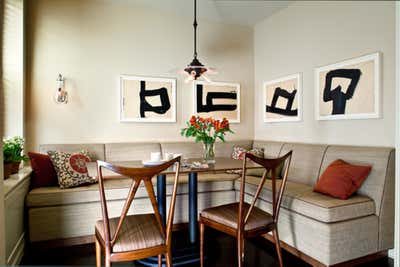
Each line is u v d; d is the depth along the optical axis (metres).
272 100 3.91
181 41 3.84
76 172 2.67
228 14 3.83
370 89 2.58
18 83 2.92
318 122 3.16
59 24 3.22
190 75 2.83
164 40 3.75
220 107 4.09
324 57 3.10
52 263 2.22
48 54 3.18
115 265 2.22
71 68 3.28
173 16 3.79
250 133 4.29
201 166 2.22
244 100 4.27
